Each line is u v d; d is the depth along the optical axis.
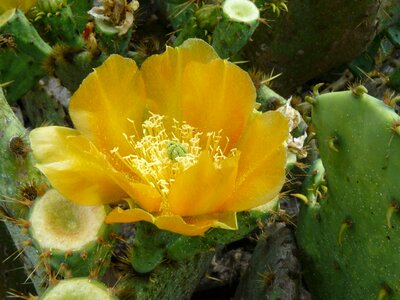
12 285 0.21
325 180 0.18
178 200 0.14
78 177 0.14
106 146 0.15
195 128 0.15
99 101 0.15
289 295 0.19
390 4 0.25
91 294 0.13
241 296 0.21
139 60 0.21
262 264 0.20
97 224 0.15
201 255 0.18
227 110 0.15
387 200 0.16
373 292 0.18
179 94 0.15
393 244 0.16
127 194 0.14
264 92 0.20
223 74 0.15
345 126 0.16
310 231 0.19
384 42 0.28
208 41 0.20
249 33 0.18
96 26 0.20
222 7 0.18
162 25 0.28
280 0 0.21
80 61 0.20
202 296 0.24
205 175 0.13
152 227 0.15
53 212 0.15
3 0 0.20
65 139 0.14
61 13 0.19
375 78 0.25
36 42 0.20
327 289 0.20
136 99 0.15
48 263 0.15
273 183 0.14
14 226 0.18
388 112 0.15
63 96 0.24
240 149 0.15
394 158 0.15
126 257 0.18
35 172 0.17
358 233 0.17
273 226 0.20
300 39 0.24
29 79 0.21
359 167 0.16
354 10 0.23
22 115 0.28
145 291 0.17
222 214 0.14
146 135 0.15
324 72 0.26
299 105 0.22
